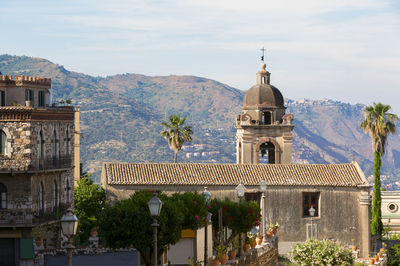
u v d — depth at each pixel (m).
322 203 75.62
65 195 64.31
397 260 77.69
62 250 55.72
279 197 74.75
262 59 83.69
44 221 57.59
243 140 79.81
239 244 50.75
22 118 56.25
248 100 81.69
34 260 53.62
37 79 62.75
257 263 53.31
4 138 56.38
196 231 46.47
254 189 73.81
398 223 98.75
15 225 55.38
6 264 55.75
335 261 58.75
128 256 54.00
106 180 71.19
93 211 71.62
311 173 76.56
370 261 67.00
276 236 62.06
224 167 75.62
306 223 75.06
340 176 76.69
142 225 39.69
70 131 65.25
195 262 44.44
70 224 28.45
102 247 55.72
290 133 80.25
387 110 91.00
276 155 80.31
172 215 40.66
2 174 55.84
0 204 56.25
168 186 71.88
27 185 56.09
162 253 41.91
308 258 59.25
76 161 89.50
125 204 41.09
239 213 49.94
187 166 74.81
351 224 76.00
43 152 58.69
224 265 45.75
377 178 87.69
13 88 60.25
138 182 71.12
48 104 65.56
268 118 82.12
